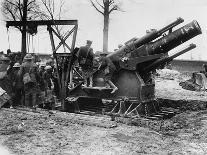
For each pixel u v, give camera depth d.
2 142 6.71
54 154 6.04
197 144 7.00
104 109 10.34
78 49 10.95
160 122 8.96
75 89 10.84
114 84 10.16
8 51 15.81
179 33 9.53
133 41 9.96
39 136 7.24
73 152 6.18
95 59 13.00
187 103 12.45
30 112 9.99
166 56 9.89
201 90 16.34
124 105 9.85
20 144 6.61
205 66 18.69
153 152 6.32
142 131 8.04
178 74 25.22
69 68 10.94
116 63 10.02
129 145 6.75
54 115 9.57
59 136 7.29
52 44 11.19
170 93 15.14
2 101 10.66
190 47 9.70
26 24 11.60
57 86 11.81
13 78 11.30
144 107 9.70
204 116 10.36
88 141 6.95
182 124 9.17
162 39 9.70
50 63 13.23
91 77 10.57
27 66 11.06
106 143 6.84
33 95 10.97
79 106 11.02
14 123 8.41
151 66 10.02
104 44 24.34
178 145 6.89
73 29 10.98
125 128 8.30
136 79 9.79
